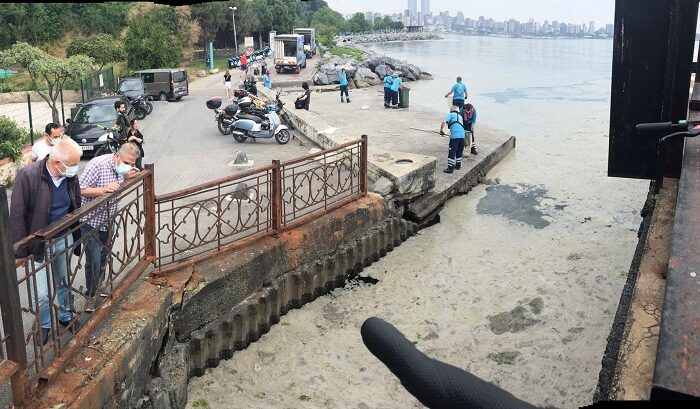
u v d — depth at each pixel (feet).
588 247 35.60
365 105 85.97
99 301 20.25
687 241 10.00
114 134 45.42
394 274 33.14
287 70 142.82
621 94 21.15
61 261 18.15
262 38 233.96
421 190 38.14
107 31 146.00
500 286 31.30
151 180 21.98
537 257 34.53
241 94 60.03
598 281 31.27
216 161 46.24
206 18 191.01
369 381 24.13
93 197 19.34
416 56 258.57
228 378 24.27
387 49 326.65
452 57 253.24
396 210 36.63
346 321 28.66
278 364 25.30
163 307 21.11
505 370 24.44
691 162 14.34
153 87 91.76
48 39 135.64
